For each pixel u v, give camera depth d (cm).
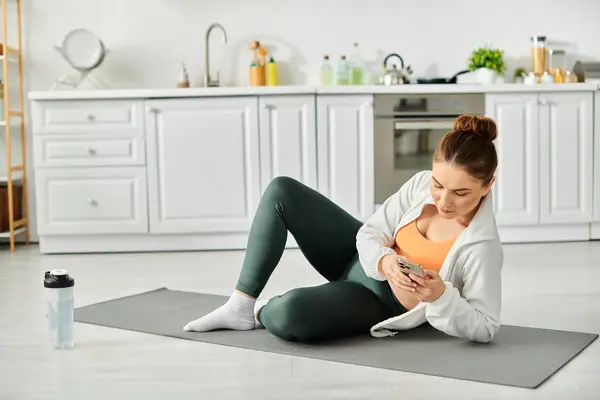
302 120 484
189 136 483
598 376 205
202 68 538
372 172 487
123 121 483
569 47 542
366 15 538
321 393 194
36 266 434
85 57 522
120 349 240
